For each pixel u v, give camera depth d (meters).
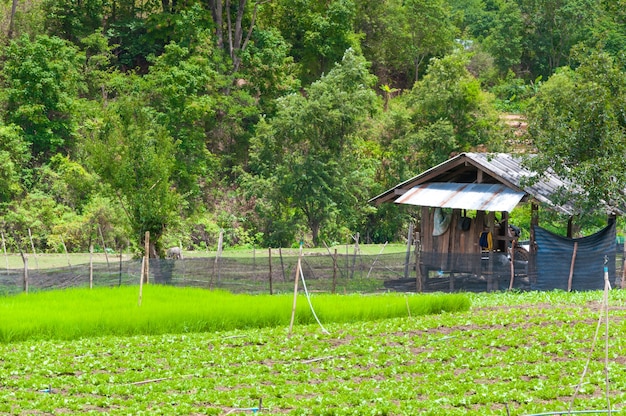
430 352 19.72
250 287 31.48
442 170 36.22
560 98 35.25
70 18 64.69
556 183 35.03
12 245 47.09
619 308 25.20
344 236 58.56
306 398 15.80
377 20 82.31
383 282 32.91
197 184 59.53
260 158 58.50
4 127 51.69
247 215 60.69
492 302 28.03
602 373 17.09
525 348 19.72
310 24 73.31
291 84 67.50
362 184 58.62
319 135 57.69
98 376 17.22
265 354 19.55
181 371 17.95
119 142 37.44
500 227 35.59
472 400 15.30
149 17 67.50
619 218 37.38
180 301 25.62
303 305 24.56
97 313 22.84
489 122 63.50
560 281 30.98
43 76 54.03
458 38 102.38
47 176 53.09
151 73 60.72
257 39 68.31
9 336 21.12
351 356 19.55
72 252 48.22
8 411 14.62
